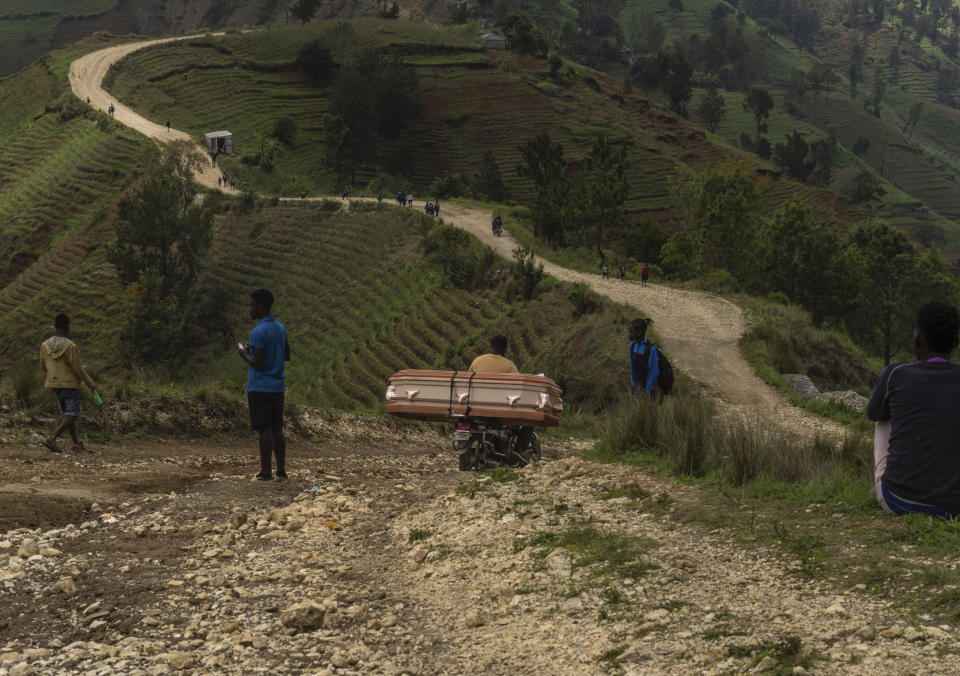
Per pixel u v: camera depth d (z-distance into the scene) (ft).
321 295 248.11
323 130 445.37
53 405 35.27
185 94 472.44
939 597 11.60
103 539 19.38
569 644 12.26
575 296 140.97
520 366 126.93
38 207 351.87
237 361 240.32
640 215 448.24
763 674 10.18
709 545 16.19
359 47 536.01
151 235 261.24
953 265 458.09
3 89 491.72
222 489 25.32
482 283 190.08
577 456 33.42
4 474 25.11
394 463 37.32
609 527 18.29
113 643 13.29
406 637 13.37
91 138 391.24
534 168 244.22
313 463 34.09
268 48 527.40
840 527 15.94
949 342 16.06
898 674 9.68
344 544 19.67
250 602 15.20
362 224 275.18
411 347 177.88
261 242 291.38
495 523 19.75
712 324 116.67
